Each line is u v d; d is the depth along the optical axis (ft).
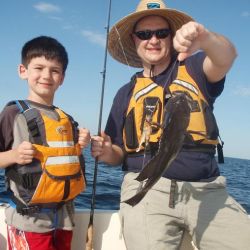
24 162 8.42
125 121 10.74
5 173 9.10
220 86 10.32
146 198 9.63
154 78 10.93
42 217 8.76
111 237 10.54
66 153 9.11
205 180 9.87
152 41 10.78
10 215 8.96
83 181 9.52
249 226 9.14
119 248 10.53
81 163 9.51
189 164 9.70
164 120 8.37
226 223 9.21
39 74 9.59
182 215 9.56
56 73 9.81
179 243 9.70
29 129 8.86
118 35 11.78
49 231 8.84
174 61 11.09
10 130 8.91
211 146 10.06
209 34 8.71
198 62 10.42
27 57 9.77
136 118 10.38
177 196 9.61
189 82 10.29
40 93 9.61
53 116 9.34
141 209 9.55
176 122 7.72
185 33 8.09
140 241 9.19
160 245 9.07
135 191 9.87
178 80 10.35
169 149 7.63
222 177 10.18
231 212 9.39
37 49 9.61
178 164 9.69
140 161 10.28
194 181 9.80
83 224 10.61
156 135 9.94
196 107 9.91
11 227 8.93
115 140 11.39
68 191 9.00
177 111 7.83
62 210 9.21
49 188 8.73
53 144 8.95
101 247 10.54
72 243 10.55
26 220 8.68
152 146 10.02
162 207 9.54
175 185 9.62
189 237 10.44
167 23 11.03
